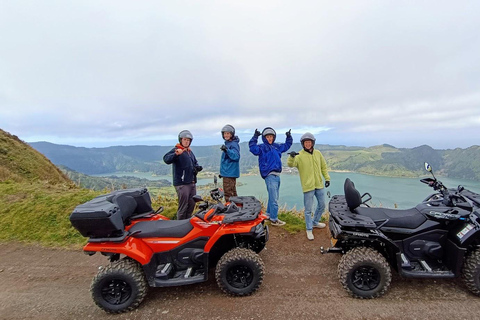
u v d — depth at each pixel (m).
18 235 6.20
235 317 3.22
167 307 3.49
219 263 3.63
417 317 3.07
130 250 3.48
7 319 3.38
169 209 7.41
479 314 3.07
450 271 3.54
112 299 3.47
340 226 3.78
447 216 3.51
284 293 3.68
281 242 5.43
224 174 6.24
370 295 3.44
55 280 4.35
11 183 10.09
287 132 6.42
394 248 3.48
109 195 3.92
